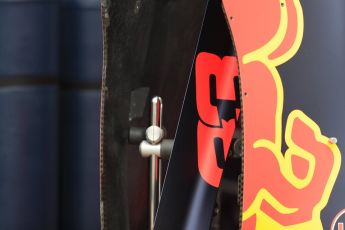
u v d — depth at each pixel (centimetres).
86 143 238
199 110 185
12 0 229
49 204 236
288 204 177
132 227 193
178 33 195
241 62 177
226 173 192
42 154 234
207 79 186
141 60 190
